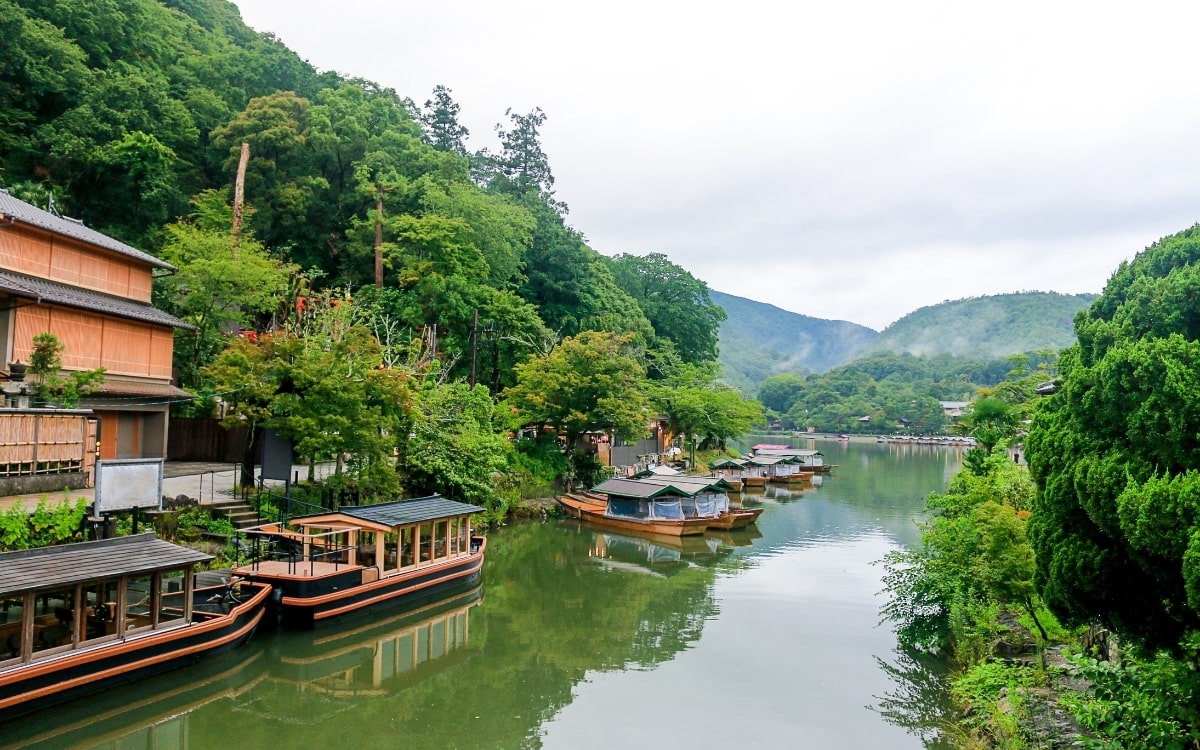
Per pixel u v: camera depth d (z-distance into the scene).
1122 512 9.09
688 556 31.89
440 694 16.84
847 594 25.41
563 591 26.03
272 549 22.31
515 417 43.81
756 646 20.00
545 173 78.25
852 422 143.88
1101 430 10.54
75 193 39.59
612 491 38.34
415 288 45.53
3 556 13.52
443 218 47.56
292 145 47.56
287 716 15.56
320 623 19.33
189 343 35.38
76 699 13.91
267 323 42.53
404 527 22.55
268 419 24.20
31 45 38.50
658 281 86.12
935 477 67.19
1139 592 10.03
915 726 14.92
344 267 49.59
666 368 69.38
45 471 18.86
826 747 14.08
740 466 61.19
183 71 50.16
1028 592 15.00
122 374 27.84
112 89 41.44
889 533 37.25
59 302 24.17
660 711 15.84
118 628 14.64
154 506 18.06
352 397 24.97
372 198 49.81
